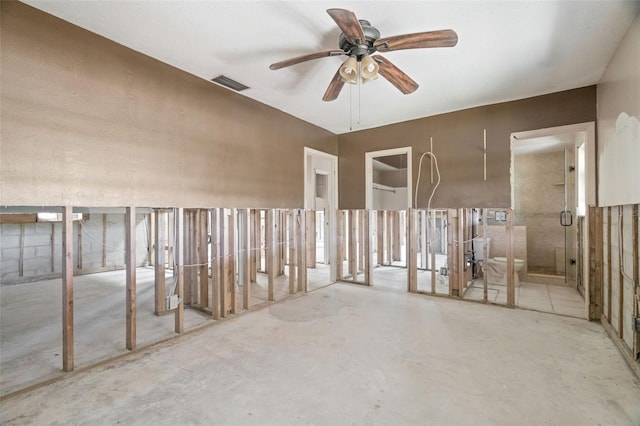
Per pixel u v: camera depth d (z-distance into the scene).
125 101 2.66
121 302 4.01
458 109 4.20
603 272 3.14
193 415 1.76
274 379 2.12
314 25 2.37
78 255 5.97
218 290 3.32
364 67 2.14
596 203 3.27
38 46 2.17
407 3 2.11
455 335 2.87
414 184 4.59
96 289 4.75
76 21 2.31
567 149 5.20
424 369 2.25
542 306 3.75
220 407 1.83
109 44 2.55
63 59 2.29
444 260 6.93
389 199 9.40
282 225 5.70
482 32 2.43
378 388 2.01
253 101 3.90
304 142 4.73
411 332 2.94
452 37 2.01
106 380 2.14
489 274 4.96
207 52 2.77
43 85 2.19
